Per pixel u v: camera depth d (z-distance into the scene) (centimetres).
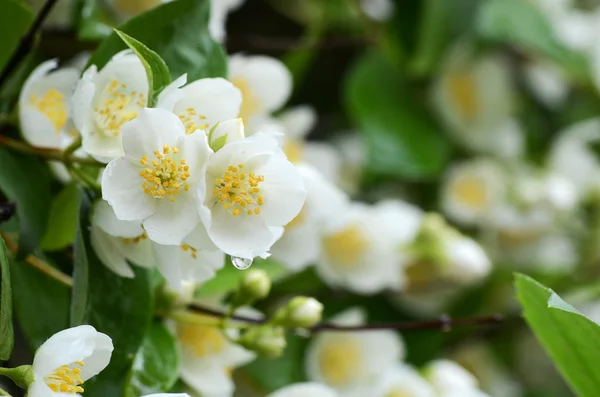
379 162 84
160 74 52
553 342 58
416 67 86
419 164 85
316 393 62
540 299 56
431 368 71
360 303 77
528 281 56
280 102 66
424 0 84
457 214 88
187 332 61
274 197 52
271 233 51
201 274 54
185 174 51
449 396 68
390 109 87
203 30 56
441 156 86
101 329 55
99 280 55
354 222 72
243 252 51
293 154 74
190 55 56
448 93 88
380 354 70
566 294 85
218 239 51
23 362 65
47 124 55
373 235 72
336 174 83
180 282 53
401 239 73
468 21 85
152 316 58
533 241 89
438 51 85
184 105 53
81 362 51
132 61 53
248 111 65
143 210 51
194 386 60
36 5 65
